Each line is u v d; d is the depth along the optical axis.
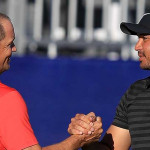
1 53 9.58
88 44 27.14
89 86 17.02
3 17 9.62
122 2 27.22
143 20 10.62
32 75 17.25
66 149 10.06
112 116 16.77
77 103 17.00
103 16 28.47
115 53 29.94
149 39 10.49
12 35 9.66
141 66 10.68
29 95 17.16
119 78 16.91
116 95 16.88
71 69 17.12
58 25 28.14
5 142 9.30
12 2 25.27
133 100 10.61
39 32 27.55
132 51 26.97
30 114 17.06
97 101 16.91
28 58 17.33
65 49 30.11
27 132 9.34
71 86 17.08
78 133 10.28
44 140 16.89
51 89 17.12
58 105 17.02
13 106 9.30
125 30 10.92
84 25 29.77
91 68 17.02
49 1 29.95
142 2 27.27
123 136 11.05
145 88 10.61
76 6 29.11
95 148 11.00
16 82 17.31
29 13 27.69
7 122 9.26
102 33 28.05
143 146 10.34
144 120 10.41
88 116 10.36
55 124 16.94
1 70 9.70
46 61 17.20
